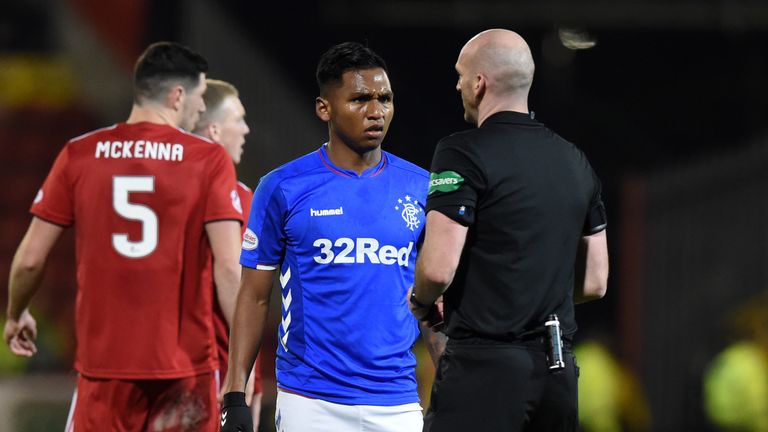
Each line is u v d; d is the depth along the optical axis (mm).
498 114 13781
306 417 14789
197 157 15969
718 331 43031
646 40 51531
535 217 13453
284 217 14859
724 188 44875
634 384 41812
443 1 48938
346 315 14758
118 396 15742
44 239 16078
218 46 44406
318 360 14797
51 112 53625
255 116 44562
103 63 45906
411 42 50500
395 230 14906
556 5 47969
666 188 45312
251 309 15062
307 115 46094
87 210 15883
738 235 44531
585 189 13914
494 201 13391
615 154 49969
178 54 16375
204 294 16031
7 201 50688
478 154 13391
